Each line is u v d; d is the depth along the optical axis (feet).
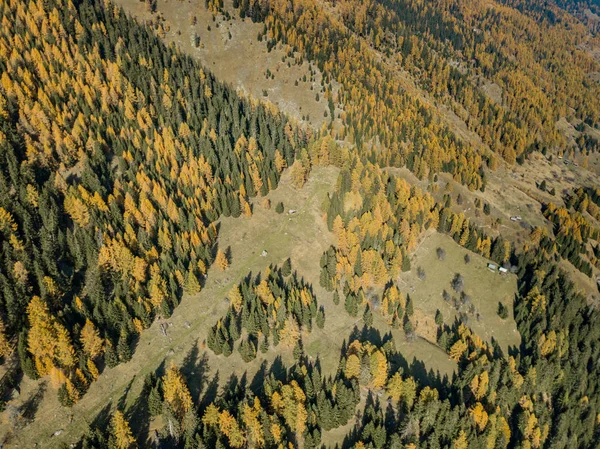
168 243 487.20
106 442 335.06
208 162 599.16
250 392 385.50
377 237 567.59
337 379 429.79
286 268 510.99
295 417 386.32
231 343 437.17
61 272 421.18
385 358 433.89
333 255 526.16
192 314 453.58
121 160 553.23
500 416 433.48
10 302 375.66
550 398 501.56
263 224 568.82
